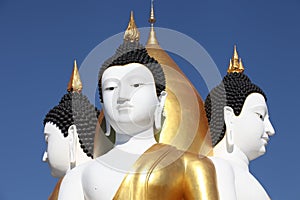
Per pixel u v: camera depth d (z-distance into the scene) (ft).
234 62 45.93
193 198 36.35
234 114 42.98
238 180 39.52
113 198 36.11
